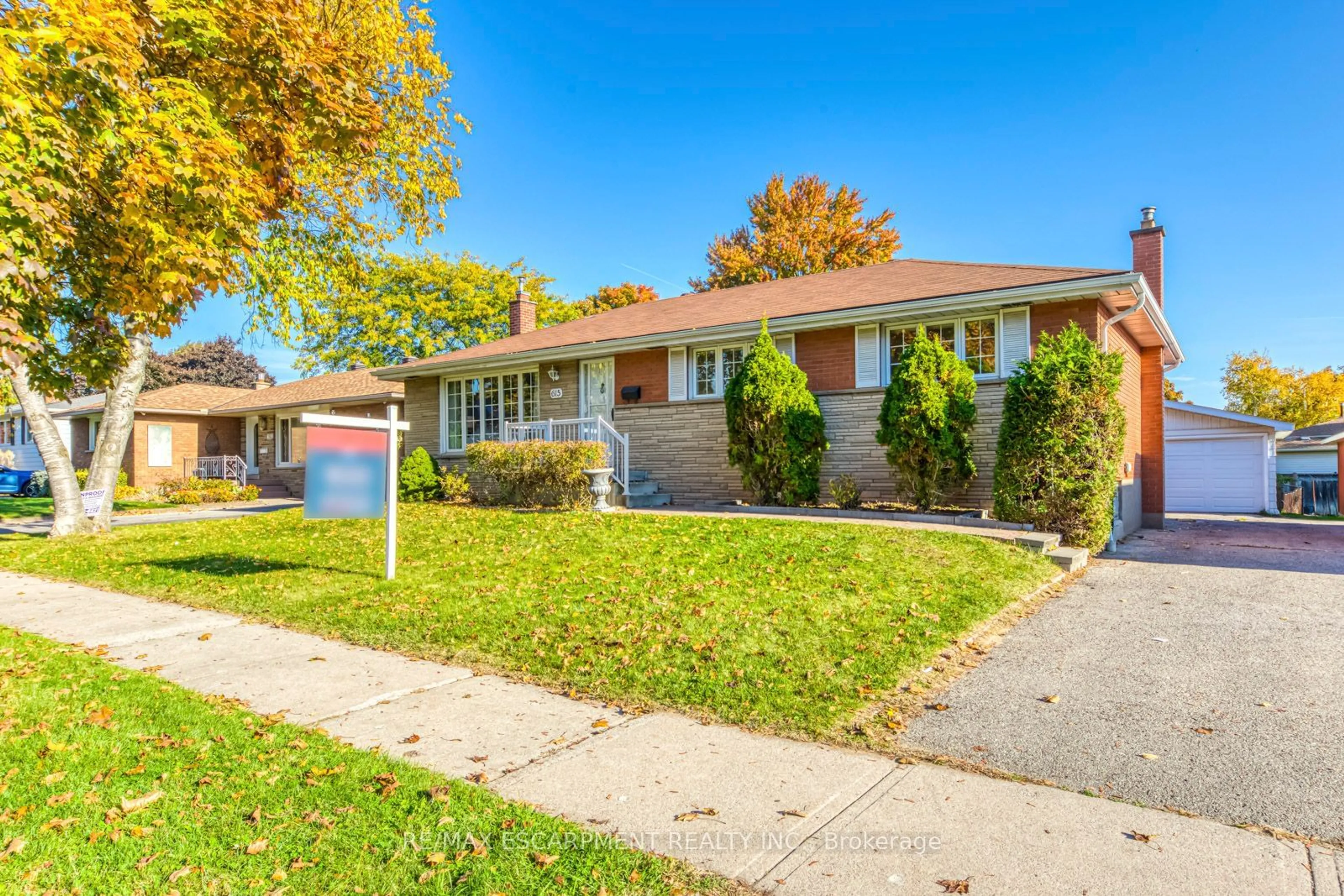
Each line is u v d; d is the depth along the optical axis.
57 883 2.33
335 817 2.79
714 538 8.62
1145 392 14.06
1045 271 10.86
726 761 3.40
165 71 5.89
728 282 30.39
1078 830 2.75
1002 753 3.51
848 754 3.50
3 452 28.95
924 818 2.84
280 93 6.41
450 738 3.68
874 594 6.24
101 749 3.43
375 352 33.66
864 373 11.70
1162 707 4.11
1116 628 5.80
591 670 4.71
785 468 11.36
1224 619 6.07
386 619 6.04
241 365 48.19
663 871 2.44
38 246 4.18
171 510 18.38
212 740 3.58
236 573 8.14
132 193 4.68
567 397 15.19
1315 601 6.70
